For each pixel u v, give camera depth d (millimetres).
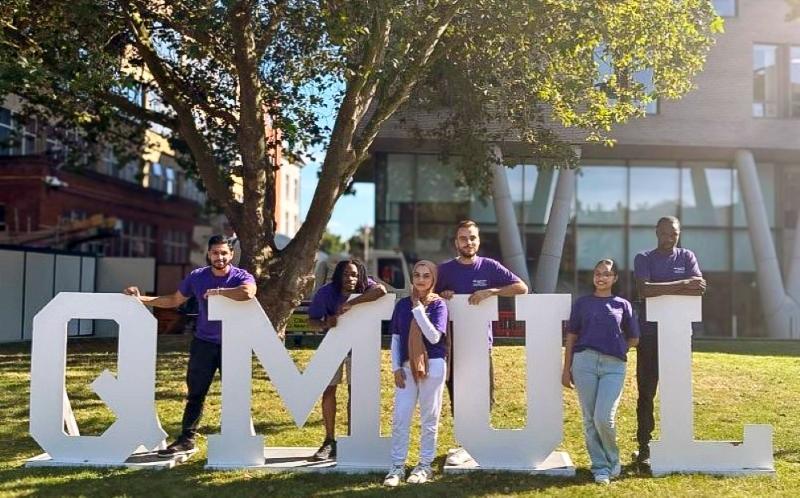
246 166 10930
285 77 12695
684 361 6375
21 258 18000
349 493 5844
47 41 10688
